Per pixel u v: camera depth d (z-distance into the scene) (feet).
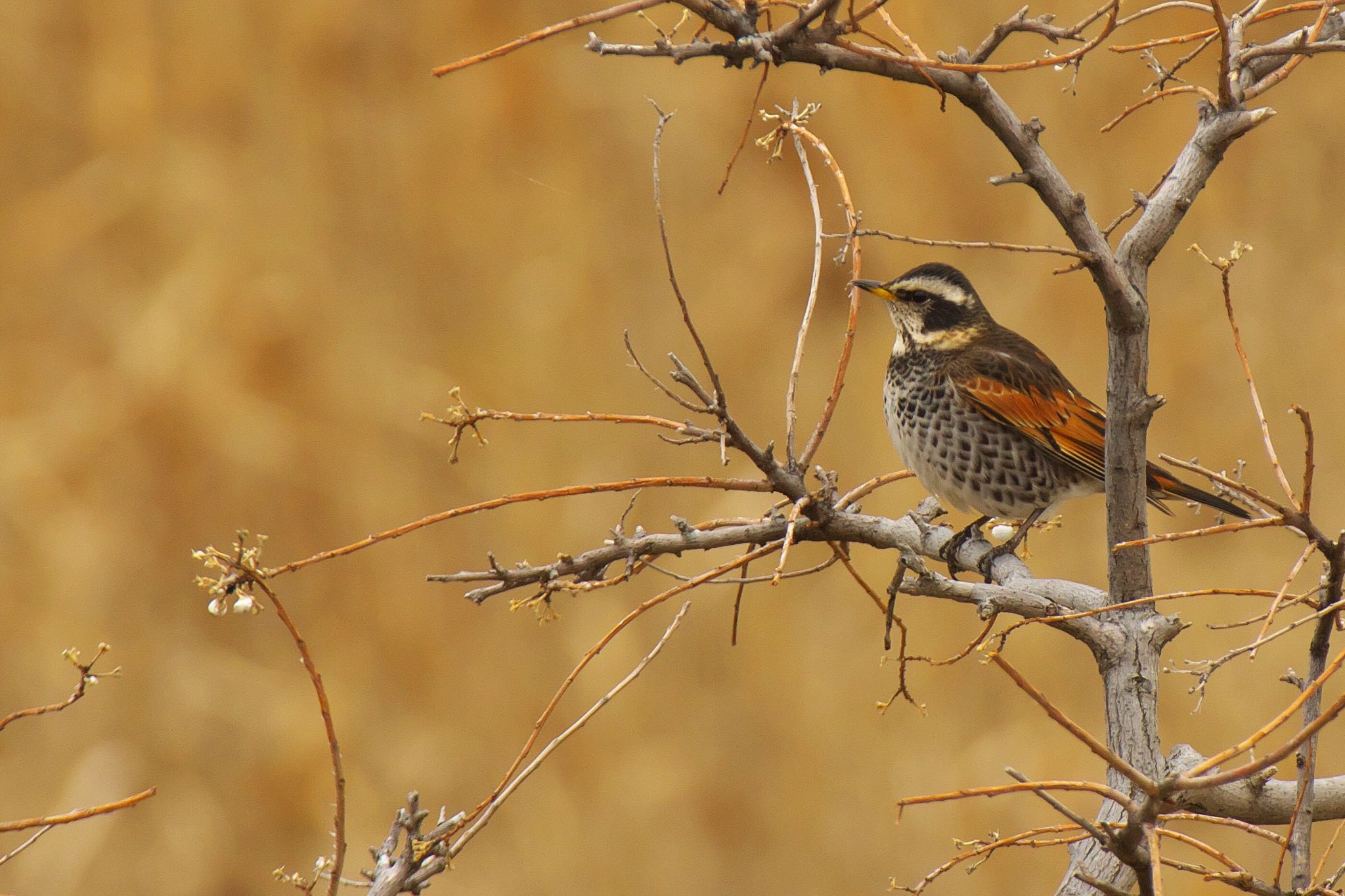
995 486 30.53
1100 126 52.95
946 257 50.88
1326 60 55.62
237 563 15.93
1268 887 14.52
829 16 16.22
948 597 17.78
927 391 30.89
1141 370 17.33
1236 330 16.29
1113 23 16.47
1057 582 17.85
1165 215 16.98
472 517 43.39
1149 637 17.38
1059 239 48.60
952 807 36.91
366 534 42.39
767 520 19.57
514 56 53.21
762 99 53.98
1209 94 16.83
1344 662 16.97
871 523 19.39
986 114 16.89
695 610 40.96
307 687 39.86
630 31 54.39
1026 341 31.63
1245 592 15.88
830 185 52.65
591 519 43.09
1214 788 16.83
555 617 18.58
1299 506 15.81
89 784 36.68
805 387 47.14
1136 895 20.59
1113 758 12.50
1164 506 27.50
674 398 17.87
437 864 17.08
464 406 17.48
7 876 35.60
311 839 37.37
